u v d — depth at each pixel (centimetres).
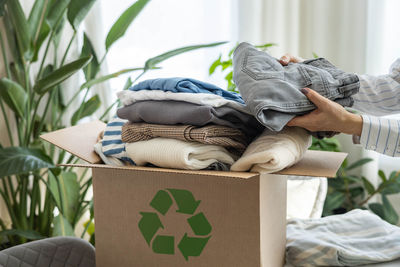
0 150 144
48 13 162
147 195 80
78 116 176
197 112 71
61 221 155
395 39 200
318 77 76
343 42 210
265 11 216
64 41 197
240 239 74
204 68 219
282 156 68
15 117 173
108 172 83
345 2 207
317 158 82
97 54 202
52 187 161
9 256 91
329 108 71
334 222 99
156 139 77
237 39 216
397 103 94
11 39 173
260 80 72
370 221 97
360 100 96
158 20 216
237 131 78
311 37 217
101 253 86
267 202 76
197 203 76
